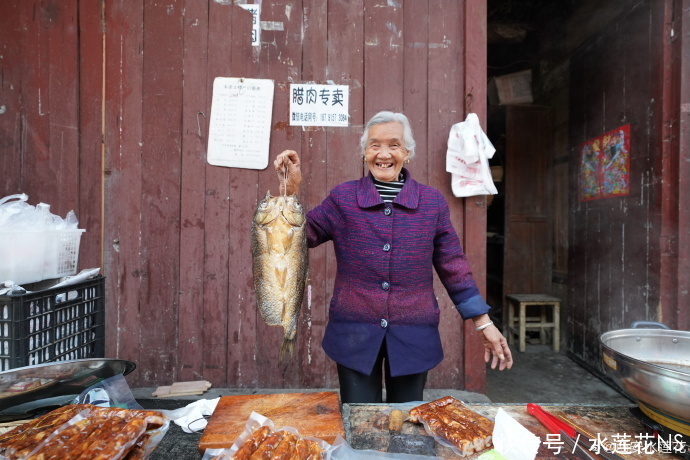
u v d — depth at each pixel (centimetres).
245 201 319
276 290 164
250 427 128
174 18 317
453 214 320
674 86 318
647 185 342
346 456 117
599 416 145
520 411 150
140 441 118
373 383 194
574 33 489
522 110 567
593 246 433
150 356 318
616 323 388
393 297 183
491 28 597
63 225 201
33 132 315
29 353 157
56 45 315
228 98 318
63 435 115
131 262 317
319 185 320
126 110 317
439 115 321
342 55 320
